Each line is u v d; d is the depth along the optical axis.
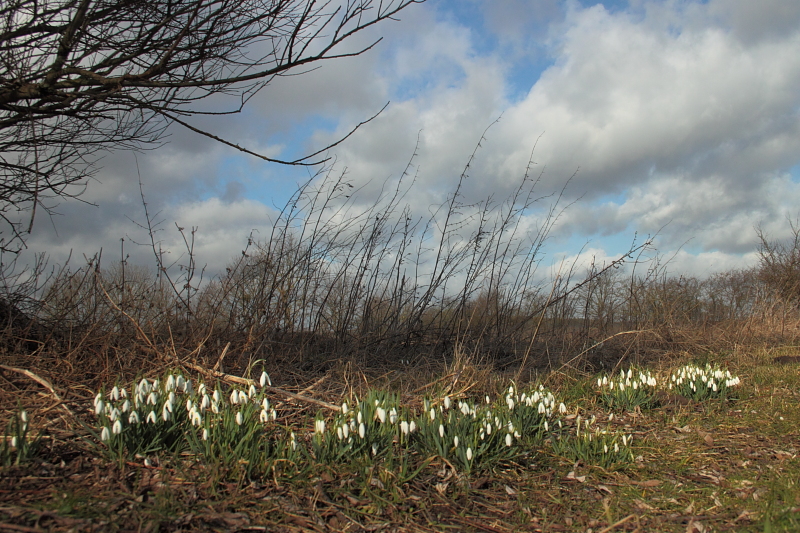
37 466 2.98
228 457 3.08
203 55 4.09
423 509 2.96
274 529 2.57
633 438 4.55
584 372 7.68
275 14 4.09
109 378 4.84
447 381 5.92
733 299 14.85
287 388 5.38
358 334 8.22
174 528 2.47
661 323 10.71
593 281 9.65
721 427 4.91
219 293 7.04
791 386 6.82
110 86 3.81
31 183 5.70
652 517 2.96
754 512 2.94
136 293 6.43
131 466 3.10
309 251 8.02
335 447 3.43
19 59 3.88
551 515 2.99
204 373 4.96
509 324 9.44
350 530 2.67
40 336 5.58
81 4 3.53
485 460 3.63
